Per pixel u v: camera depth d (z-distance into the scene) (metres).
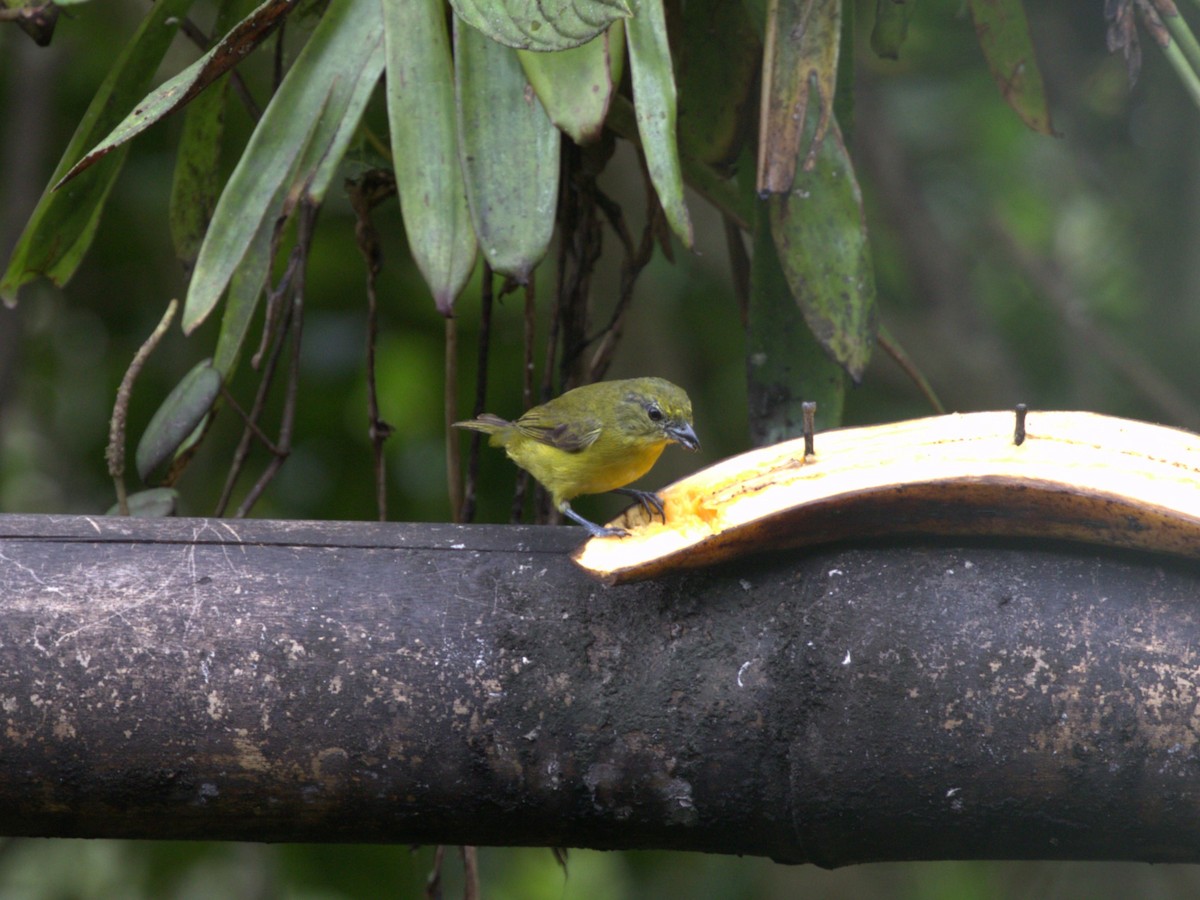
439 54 5.71
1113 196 14.50
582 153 7.15
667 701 4.79
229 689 4.79
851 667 4.72
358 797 4.87
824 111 5.86
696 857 13.35
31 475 13.28
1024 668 4.63
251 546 5.07
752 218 7.28
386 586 4.96
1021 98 7.28
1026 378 15.01
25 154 11.62
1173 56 5.97
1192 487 4.58
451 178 5.61
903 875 13.02
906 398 13.83
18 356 11.70
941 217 15.50
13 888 12.48
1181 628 4.60
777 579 4.88
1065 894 12.73
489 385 12.30
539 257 5.39
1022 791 4.66
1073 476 4.57
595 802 4.86
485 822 4.95
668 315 13.30
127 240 12.24
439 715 4.80
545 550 5.06
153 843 11.13
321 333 12.17
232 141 10.84
